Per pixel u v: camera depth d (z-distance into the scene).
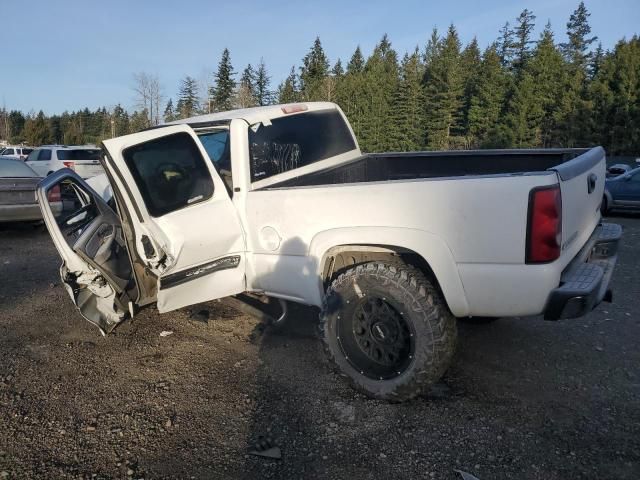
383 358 3.27
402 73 61.78
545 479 2.57
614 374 3.61
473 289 2.96
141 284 3.95
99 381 3.72
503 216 2.82
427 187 3.03
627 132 44.28
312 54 72.44
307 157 4.66
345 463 2.74
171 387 3.60
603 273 3.10
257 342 4.29
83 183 4.45
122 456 2.86
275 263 3.76
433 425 3.04
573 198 3.07
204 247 3.76
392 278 3.13
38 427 3.15
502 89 54.09
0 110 86.19
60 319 4.95
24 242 8.98
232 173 3.93
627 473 2.59
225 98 67.06
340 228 3.35
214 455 2.85
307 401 3.36
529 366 3.74
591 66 67.31
